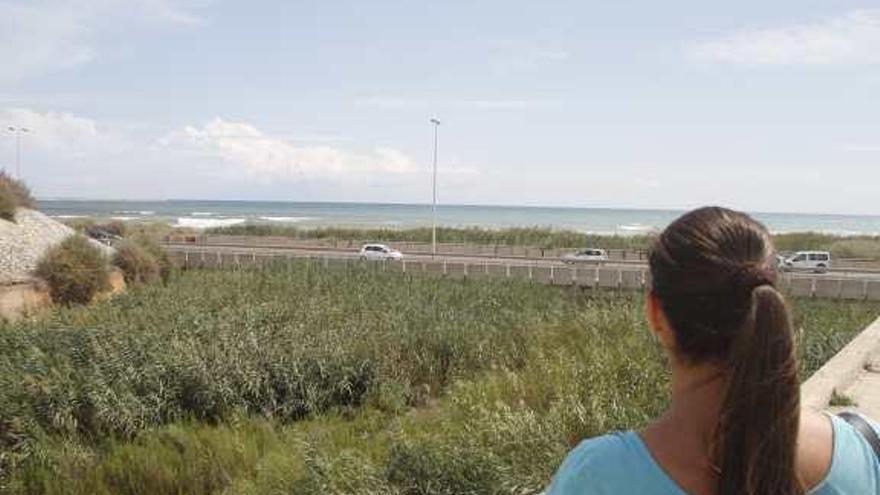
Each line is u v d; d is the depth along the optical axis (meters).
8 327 20.14
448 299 26.94
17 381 15.01
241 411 15.55
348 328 20.50
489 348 19.89
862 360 10.03
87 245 32.00
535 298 29.11
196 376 16.02
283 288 28.30
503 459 9.89
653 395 12.34
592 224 185.75
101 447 14.05
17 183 40.78
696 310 1.51
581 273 36.38
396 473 9.70
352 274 32.38
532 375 15.21
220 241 65.88
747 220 1.61
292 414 16.61
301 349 17.78
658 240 1.65
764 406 1.45
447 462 9.52
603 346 16.23
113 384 15.44
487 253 59.62
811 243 66.00
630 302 24.69
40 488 12.60
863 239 68.38
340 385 17.25
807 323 20.70
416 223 158.25
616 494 1.50
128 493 12.58
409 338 20.23
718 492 1.46
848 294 32.03
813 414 1.68
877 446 1.63
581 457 1.58
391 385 17.52
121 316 22.27
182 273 37.78
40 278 30.00
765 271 1.52
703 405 1.54
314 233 79.12
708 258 1.52
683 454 1.52
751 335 1.46
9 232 35.47
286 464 11.89
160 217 166.88
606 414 11.03
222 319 20.39
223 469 12.74
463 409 13.86
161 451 13.54
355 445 13.43
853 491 1.56
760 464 1.43
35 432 13.66
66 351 17.36
